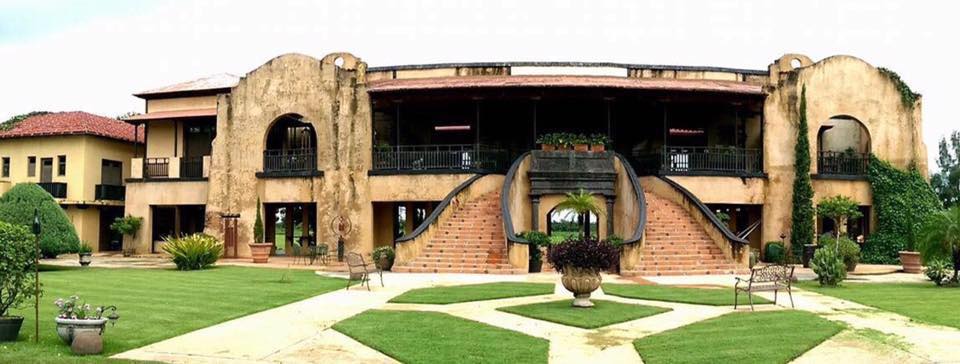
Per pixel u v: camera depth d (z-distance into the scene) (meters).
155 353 10.85
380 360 10.61
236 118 32.75
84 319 10.98
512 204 26.56
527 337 12.21
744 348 11.00
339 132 30.86
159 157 37.12
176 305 15.58
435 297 17.11
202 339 11.97
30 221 25.47
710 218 25.95
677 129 33.81
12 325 11.34
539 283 20.41
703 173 29.95
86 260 27.22
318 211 31.00
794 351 10.72
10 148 39.69
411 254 24.81
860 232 32.94
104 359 10.17
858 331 12.48
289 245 35.53
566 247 15.38
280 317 14.27
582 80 30.05
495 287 19.28
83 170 37.91
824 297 17.50
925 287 20.12
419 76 32.38
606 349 11.36
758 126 33.16
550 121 33.97
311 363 10.41
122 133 40.81
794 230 29.94
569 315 14.36
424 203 35.09
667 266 23.97
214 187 32.81
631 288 19.12
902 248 30.23
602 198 28.39
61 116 41.19
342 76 31.08
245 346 11.49
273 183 31.91
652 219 26.78
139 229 35.88
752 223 32.69
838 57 31.39
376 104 31.72
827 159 31.55
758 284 16.95
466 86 29.14
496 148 32.25
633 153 33.75
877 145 31.55
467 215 27.08
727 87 29.97
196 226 39.50
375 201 30.39
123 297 16.75
